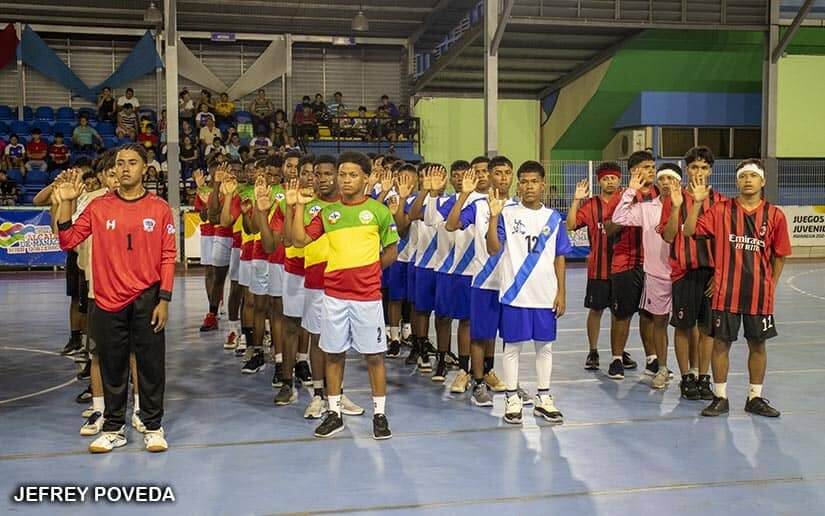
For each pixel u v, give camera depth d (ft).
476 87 69.31
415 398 19.99
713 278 18.63
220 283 29.81
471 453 15.51
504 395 20.26
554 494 13.32
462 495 13.26
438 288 21.04
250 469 14.60
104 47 66.54
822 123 61.87
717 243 18.02
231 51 68.85
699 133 63.62
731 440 16.29
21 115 63.87
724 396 18.31
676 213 19.02
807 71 61.31
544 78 66.90
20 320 32.89
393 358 25.22
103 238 15.51
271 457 15.30
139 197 15.75
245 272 23.73
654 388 20.85
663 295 20.51
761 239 17.71
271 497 13.19
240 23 65.41
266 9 61.62
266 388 21.03
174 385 21.36
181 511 12.62
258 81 68.23
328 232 16.44
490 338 19.03
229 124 66.13
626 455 15.35
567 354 25.50
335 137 65.51
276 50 68.23
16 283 46.57
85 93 65.62
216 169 24.86
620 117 65.10
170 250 15.88
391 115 67.82
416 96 69.00
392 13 63.10
